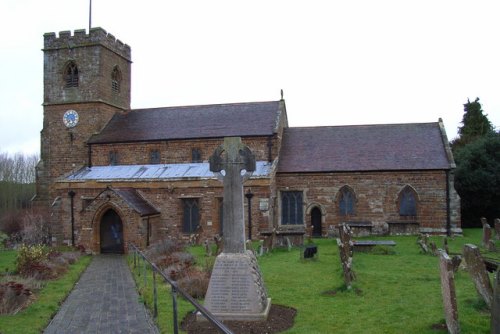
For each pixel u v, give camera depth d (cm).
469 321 1099
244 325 1180
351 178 3419
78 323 1277
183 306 1416
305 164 3531
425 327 1098
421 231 3316
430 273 1808
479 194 4144
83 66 3962
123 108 4362
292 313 1293
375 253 2381
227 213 1278
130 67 4519
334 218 3438
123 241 3105
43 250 2650
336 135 3809
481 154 4147
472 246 1267
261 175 3209
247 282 1230
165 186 3378
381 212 3375
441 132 3600
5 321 1279
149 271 2136
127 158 3775
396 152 3500
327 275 1834
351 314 1259
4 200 7494
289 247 2673
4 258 2805
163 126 3875
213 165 1303
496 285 893
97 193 3497
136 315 1345
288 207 3519
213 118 3850
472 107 6134
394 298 1411
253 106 3912
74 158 3938
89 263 2606
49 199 3972
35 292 1678
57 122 3997
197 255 2600
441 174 3306
